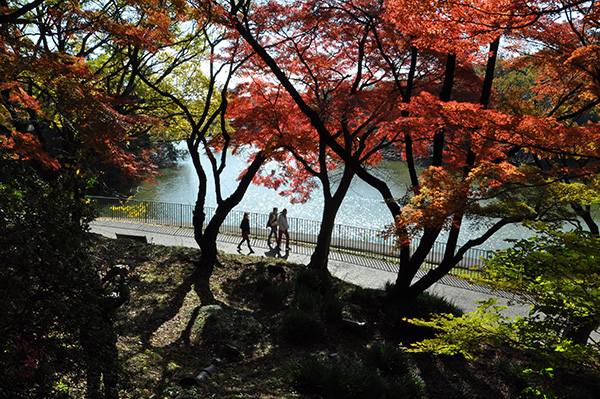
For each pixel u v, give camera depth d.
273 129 13.92
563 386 10.03
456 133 11.42
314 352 10.13
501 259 6.30
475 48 7.87
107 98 10.38
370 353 9.83
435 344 6.66
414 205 9.04
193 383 7.51
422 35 7.34
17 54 7.56
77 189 4.41
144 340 9.43
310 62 14.09
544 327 5.82
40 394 3.53
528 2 5.82
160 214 26.92
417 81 13.22
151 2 8.62
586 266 5.30
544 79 13.23
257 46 11.00
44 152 8.64
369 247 20.23
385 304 12.80
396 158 17.97
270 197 42.41
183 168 55.56
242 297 12.95
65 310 3.65
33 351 3.63
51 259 3.72
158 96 18.16
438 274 12.04
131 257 14.78
